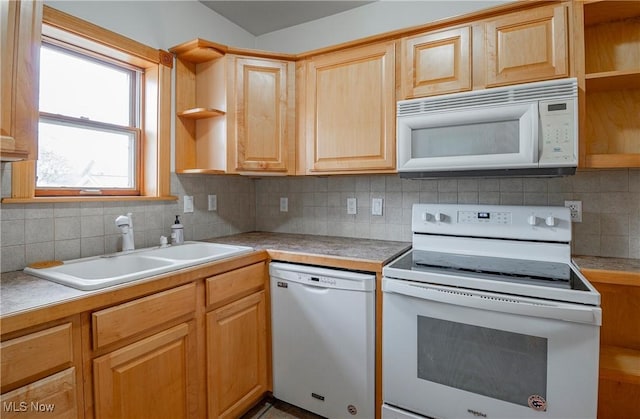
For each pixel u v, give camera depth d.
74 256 1.54
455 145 1.58
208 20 2.25
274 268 1.76
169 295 1.26
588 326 1.08
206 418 1.44
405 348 1.39
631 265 1.40
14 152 1.01
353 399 1.54
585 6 1.42
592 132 1.58
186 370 1.35
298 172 2.06
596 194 1.61
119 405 1.10
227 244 1.95
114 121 1.83
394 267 1.45
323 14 2.35
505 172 1.52
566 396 1.12
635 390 1.49
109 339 1.06
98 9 1.62
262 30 2.57
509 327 1.19
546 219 1.54
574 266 1.43
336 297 1.57
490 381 1.24
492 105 1.48
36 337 0.90
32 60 1.04
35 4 1.05
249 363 1.68
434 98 1.61
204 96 2.05
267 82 2.01
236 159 1.94
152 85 1.92
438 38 1.66
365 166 1.85
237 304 1.60
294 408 1.78
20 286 1.11
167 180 1.95
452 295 1.25
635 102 1.52
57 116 1.56
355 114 1.87
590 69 1.58
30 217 1.39
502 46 1.53
